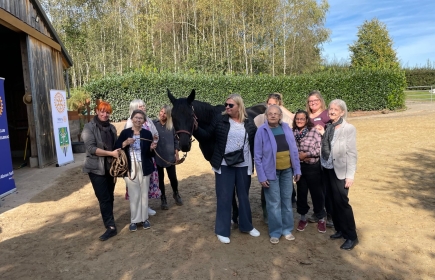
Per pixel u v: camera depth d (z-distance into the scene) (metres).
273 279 3.18
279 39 31.03
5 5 7.81
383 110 20.08
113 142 4.33
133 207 4.36
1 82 6.23
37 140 8.91
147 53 28.06
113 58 28.58
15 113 12.24
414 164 7.50
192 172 7.89
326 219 4.59
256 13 29.11
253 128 4.20
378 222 4.45
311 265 3.43
